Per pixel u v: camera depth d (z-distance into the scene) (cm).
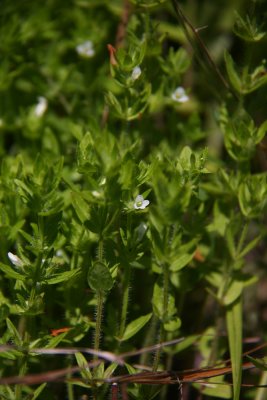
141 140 70
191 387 70
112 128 68
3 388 63
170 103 72
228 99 69
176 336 67
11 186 65
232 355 65
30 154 74
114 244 63
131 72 65
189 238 68
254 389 69
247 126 67
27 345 62
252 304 74
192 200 64
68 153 73
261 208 66
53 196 61
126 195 62
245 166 67
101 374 62
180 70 71
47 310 66
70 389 65
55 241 64
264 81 67
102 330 64
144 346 67
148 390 64
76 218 64
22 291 62
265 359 65
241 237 67
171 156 71
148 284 70
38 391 62
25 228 69
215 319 70
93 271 61
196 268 69
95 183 61
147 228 63
